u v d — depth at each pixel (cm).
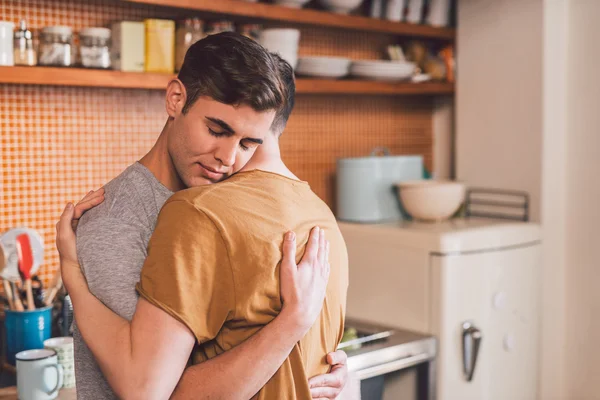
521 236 264
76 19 223
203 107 110
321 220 117
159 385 98
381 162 277
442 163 329
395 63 274
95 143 232
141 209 117
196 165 114
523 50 283
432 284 241
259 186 111
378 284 257
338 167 279
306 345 113
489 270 252
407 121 326
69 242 112
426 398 238
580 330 287
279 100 111
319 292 108
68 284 110
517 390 265
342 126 300
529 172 283
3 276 192
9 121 214
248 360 102
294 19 247
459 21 303
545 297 283
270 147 120
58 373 174
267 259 103
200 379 103
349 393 138
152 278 102
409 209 275
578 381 289
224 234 102
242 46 109
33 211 221
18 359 171
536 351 273
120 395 100
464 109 304
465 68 302
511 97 287
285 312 104
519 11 283
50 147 222
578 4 281
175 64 226
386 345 225
